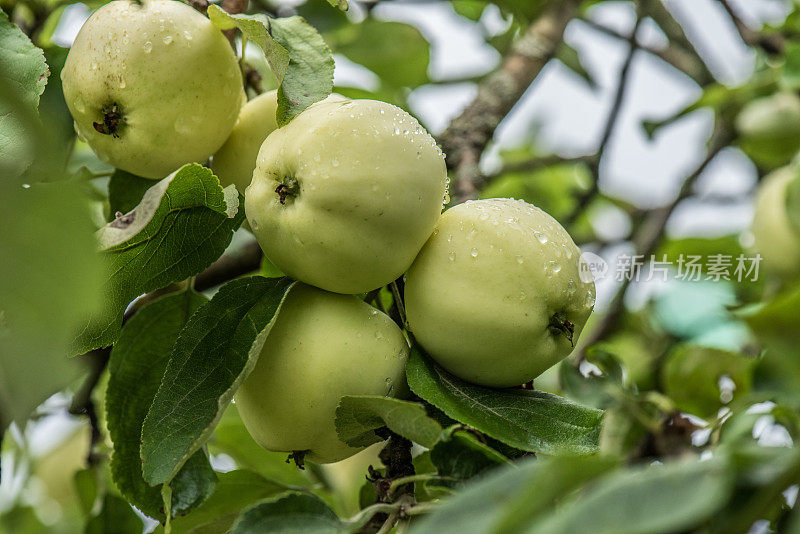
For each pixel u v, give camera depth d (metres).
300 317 1.03
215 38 1.05
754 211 1.29
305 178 1.01
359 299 1.04
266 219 1.02
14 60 1.04
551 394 1.04
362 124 1.02
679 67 1.49
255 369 1.02
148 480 1.00
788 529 0.92
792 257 1.26
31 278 0.69
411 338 1.05
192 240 1.04
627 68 1.31
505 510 0.89
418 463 1.08
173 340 1.08
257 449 1.18
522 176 1.51
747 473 0.91
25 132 0.71
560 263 1.03
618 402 1.12
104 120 1.05
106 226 1.00
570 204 1.61
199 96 1.05
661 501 0.89
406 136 1.02
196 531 1.07
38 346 0.70
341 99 1.04
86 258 0.70
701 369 1.16
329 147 1.01
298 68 1.04
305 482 1.18
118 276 1.02
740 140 1.38
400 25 1.34
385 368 1.03
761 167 1.48
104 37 1.04
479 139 1.21
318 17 1.32
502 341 1.02
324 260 1.02
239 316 1.03
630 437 1.12
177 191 1.01
